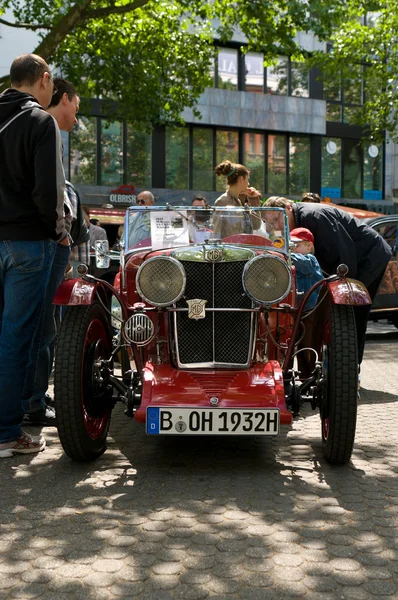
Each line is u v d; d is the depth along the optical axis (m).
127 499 3.48
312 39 27.42
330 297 4.29
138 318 4.07
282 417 3.91
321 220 5.70
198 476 3.88
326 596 2.48
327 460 4.14
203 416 3.88
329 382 4.00
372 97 25.78
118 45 15.48
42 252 4.17
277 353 4.56
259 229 4.80
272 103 27.38
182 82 16.56
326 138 28.84
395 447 4.52
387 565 2.74
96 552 2.84
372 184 29.97
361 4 19.78
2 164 4.09
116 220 11.99
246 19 14.69
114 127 25.12
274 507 3.37
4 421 4.25
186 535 3.02
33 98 4.22
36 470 3.99
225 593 2.50
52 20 15.33
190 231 4.80
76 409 3.92
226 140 27.06
